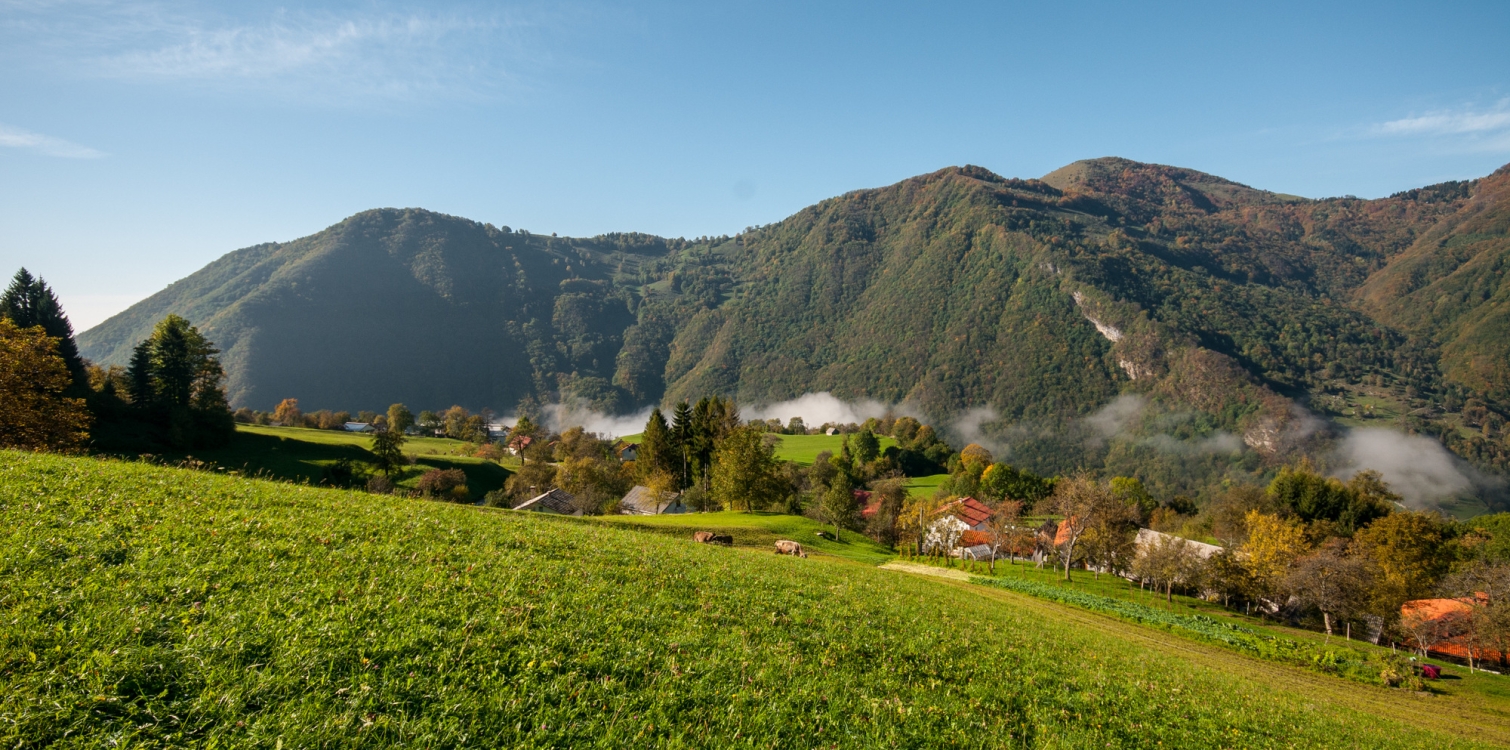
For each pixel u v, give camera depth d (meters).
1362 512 95.12
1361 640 60.88
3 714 6.34
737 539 55.97
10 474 14.59
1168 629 41.81
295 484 23.28
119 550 11.02
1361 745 16.98
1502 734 26.38
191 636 8.38
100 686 7.05
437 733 7.41
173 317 95.56
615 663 10.14
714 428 108.19
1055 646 20.92
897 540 86.81
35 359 44.75
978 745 10.25
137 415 92.06
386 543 14.47
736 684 10.38
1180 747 12.64
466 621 10.49
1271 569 69.06
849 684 11.62
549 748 7.57
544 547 17.62
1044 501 122.88
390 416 176.88
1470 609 51.12
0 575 9.20
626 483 121.12
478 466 129.50
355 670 8.38
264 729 6.91
